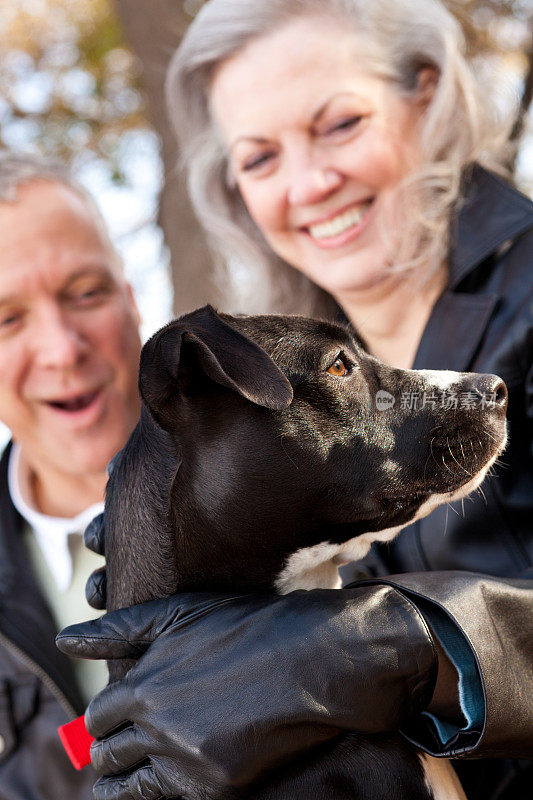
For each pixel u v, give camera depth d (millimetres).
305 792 1694
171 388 1872
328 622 1675
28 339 2779
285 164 2754
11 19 7250
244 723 1599
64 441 2908
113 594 2014
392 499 2014
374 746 1763
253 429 1912
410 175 2674
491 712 1604
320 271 2828
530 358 2309
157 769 1664
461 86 2664
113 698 1742
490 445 2078
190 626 1756
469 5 5879
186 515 1910
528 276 2379
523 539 2283
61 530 2926
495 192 2561
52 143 7305
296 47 2646
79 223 2869
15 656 2713
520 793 2102
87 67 7234
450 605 1692
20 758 2682
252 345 1744
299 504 1939
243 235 3312
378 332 2781
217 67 2816
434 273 2590
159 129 5082
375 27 2693
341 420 1976
